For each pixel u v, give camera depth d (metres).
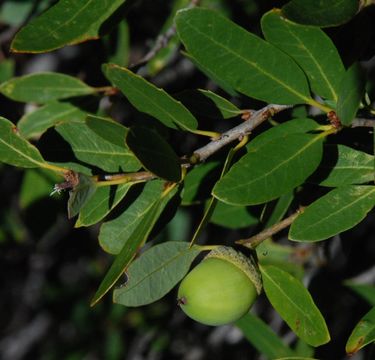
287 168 0.35
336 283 0.47
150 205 0.37
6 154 0.37
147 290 0.37
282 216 0.38
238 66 0.36
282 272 0.37
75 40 0.37
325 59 0.36
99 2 0.36
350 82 0.35
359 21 0.37
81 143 0.37
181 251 0.37
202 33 0.36
